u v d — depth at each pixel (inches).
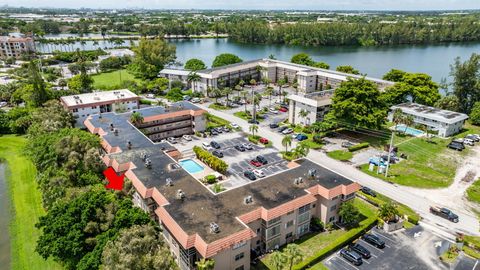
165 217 2150.6
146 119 3959.2
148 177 2613.2
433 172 3383.4
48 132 3575.3
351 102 4001.0
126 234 1844.2
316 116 4389.8
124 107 4694.9
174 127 4247.0
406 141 4124.0
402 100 5123.0
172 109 4333.2
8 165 3693.4
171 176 2635.3
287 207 2268.7
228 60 7598.4
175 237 2006.6
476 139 4146.2
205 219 2106.3
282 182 2578.7
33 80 5027.1
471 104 5216.5
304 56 7386.8
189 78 6107.3
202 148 3981.3
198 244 1902.1
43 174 2967.5
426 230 2527.1
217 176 3230.8
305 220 2450.8
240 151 3907.5
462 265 2169.0
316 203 2554.1
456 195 2974.9
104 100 4579.2
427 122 4419.3
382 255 2277.3
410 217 2618.1
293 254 1878.7
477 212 2733.8
